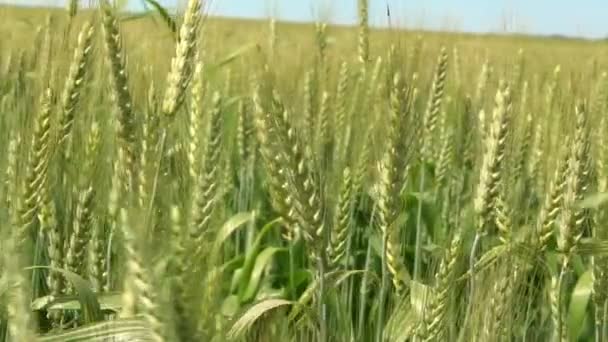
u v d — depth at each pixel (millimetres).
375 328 1123
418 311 1008
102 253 1021
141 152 962
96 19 1048
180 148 995
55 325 1037
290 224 986
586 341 1318
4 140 1044
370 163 1282
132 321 735
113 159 1041
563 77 1723
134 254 713
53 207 1024
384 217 1051
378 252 1274
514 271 990
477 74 1881
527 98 1572
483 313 959
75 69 1033
